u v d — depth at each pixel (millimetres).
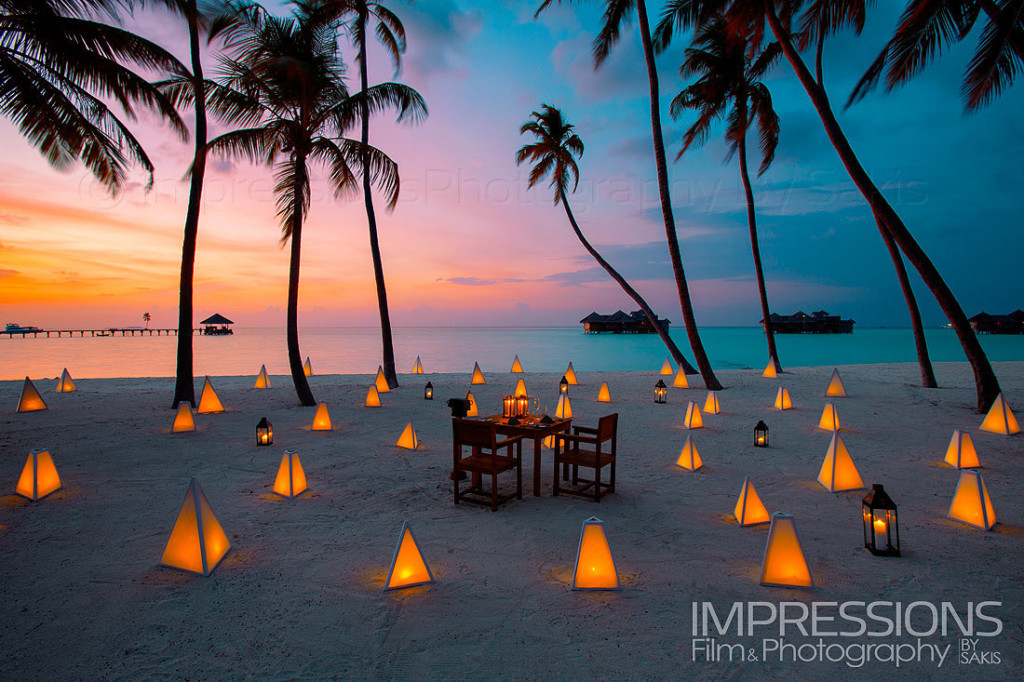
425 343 57812
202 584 3764
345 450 8102
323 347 47250
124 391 14258
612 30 15297
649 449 8234
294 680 2723
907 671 2830
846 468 6113
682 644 3076
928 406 11461
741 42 15250
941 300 10750
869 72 10656
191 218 11570
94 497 5750
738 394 13797
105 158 9383
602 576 3725
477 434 5457
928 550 4359
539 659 2920
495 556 4301
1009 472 6641
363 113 13648
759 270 17797
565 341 63375
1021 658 2938
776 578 3781
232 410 11609
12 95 8070
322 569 4035
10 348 44594
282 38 11414
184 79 11664
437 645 3053
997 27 9258
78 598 3545
